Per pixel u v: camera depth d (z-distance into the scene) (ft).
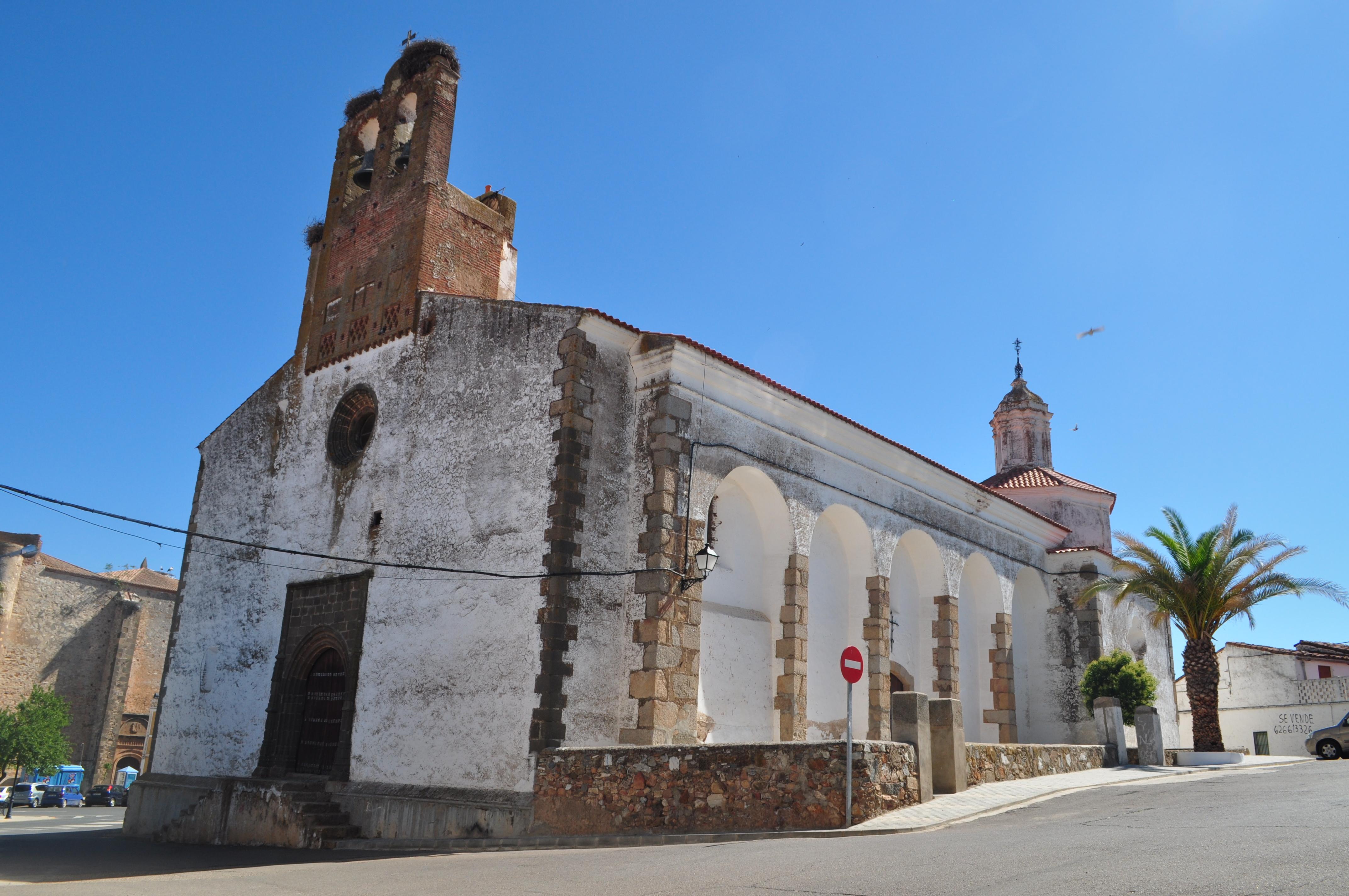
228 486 76.59
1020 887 22.54
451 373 60.29
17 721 156.04
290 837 54.49
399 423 62.80
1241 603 76.28
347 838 53.26
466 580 54.44
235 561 72.90
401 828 51.75
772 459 59.88
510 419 55.62
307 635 63.93
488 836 47.39
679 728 49.65
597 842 40.91
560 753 45.91
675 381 54.24
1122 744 67.62
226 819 59.98
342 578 62.59
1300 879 21.50
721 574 58.85
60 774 164.96
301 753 62.64
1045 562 90.07
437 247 67.92
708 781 41.16
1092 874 23.57
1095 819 36.99
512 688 49.73
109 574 203.62
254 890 31.60
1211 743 75.10
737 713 56.80
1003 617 81.71
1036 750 56.44
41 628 170.30
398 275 67.72
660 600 50.37
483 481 55.72
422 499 59.06
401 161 73.56
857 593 67.92
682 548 52.34
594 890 26.68
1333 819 31.71
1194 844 27.91
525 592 50.98
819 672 64.54
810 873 26.66
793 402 60.49
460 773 50.62
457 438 58.29
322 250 76.28
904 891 23.03
